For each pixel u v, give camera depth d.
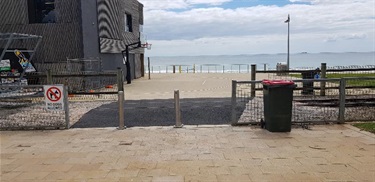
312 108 9.98
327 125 7.67
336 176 4.63
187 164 5.29
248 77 30.16
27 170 5.21
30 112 10.36
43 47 19.62
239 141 6.52
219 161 5.39
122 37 27.31
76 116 9.73
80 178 4.81
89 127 8.27
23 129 8.03
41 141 6.94
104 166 5.29
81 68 19.75
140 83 25.09
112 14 24.98
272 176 4.70
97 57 22.05
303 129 7.33
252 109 9.98
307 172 4.80
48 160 5.67
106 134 7.39
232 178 4.66
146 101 12.78
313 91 12.69
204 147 6.19
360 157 5.38
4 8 19.48
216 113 9.47
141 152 5.98
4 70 17.62
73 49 19.61
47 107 8.00
